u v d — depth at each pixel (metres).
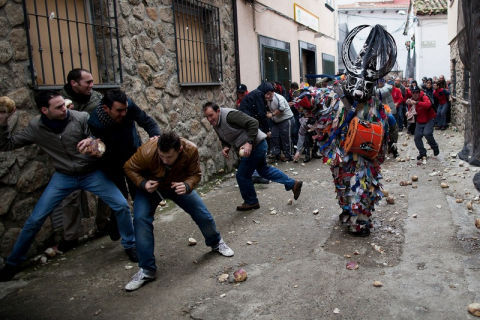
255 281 3.75
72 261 4.41
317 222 5.23
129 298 3.60
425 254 4.04
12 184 4.23
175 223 5.44
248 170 5.71
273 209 5.85
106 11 5.51
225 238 4.85
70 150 3.87
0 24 4.11
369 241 4.50
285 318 3.14
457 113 13.63
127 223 4.16
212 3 8.13
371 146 4.25
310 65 15.89
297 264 4.04
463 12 3.79
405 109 14.30
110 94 3.73
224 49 8.62
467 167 7.57
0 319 3.33
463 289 3.34
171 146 3.44
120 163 4.17
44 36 4.80
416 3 20.88
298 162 9.41
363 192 4.46
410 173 7.54
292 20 13.04
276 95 9.05
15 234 4.27
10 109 3.48
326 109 4.49
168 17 6.77
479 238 4.30
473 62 3.64
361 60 4.28
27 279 4.02
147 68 6.22
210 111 5.39
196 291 3.64
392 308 3.17
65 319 3.31
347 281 3.63
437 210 5.30
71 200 4.45
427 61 20.67
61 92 4.31
